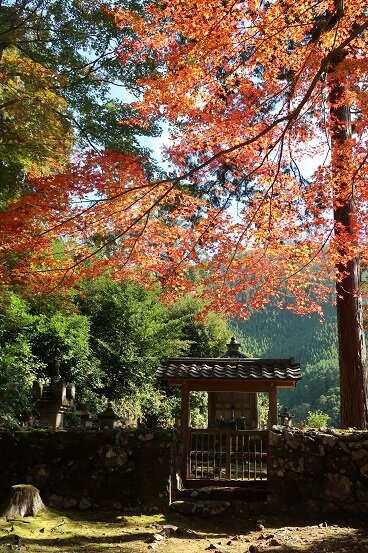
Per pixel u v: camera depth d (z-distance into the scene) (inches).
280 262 247.4
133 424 573.0
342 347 363.6
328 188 235.8
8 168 315.9
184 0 199.2
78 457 272.8
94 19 350.6
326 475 261.0
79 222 196.2
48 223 203.2
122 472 267.4
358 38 234.5
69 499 262.8
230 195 243.0
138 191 210.2
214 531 231.5
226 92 244.1
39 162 334.3
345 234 239.0
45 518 235.5
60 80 361.4
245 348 1785.2
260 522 242.7
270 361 382.0
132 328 715.4
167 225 237.3
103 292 721.6
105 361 690.2
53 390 436.5
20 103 335.6
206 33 205.8
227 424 493.7
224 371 354.6
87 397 592.4
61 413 429.1
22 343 419.2
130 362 692.1
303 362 1701.5
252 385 353.1
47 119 341.1
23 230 193.5
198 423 744.3
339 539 207.0
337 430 277.7
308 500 257.8
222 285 246.2
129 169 185.8
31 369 481.1
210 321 935.7
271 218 239.5
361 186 228.7
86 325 594.6
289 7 210.1
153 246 229.6
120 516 247.8
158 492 260.8
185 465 313.9
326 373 1494.8
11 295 369.4
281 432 273.6
